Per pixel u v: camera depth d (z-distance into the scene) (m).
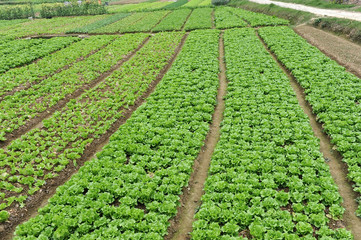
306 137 14.61
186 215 11.44
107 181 12.49
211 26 43.06
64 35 43.81
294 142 14.64
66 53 32.56
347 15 35.09
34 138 16.72
